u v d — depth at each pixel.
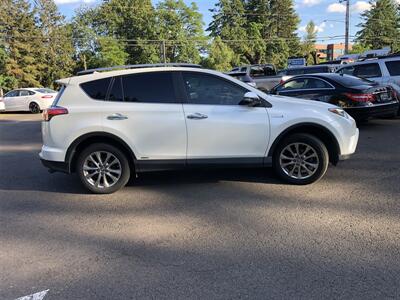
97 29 65.50
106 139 5.99
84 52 59.97
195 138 5.89
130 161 6.09
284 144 6.04
